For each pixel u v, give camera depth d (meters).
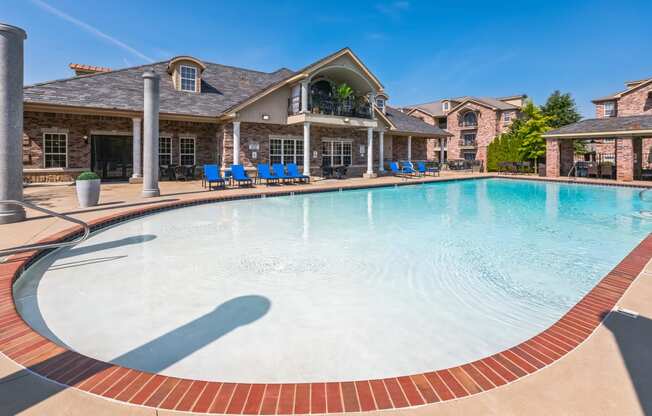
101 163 19.75
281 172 18.97
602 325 3.33
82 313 4.01
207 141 21.75
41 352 2.86
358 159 25.92
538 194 17.30
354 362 3.12
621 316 3.51
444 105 52.19
